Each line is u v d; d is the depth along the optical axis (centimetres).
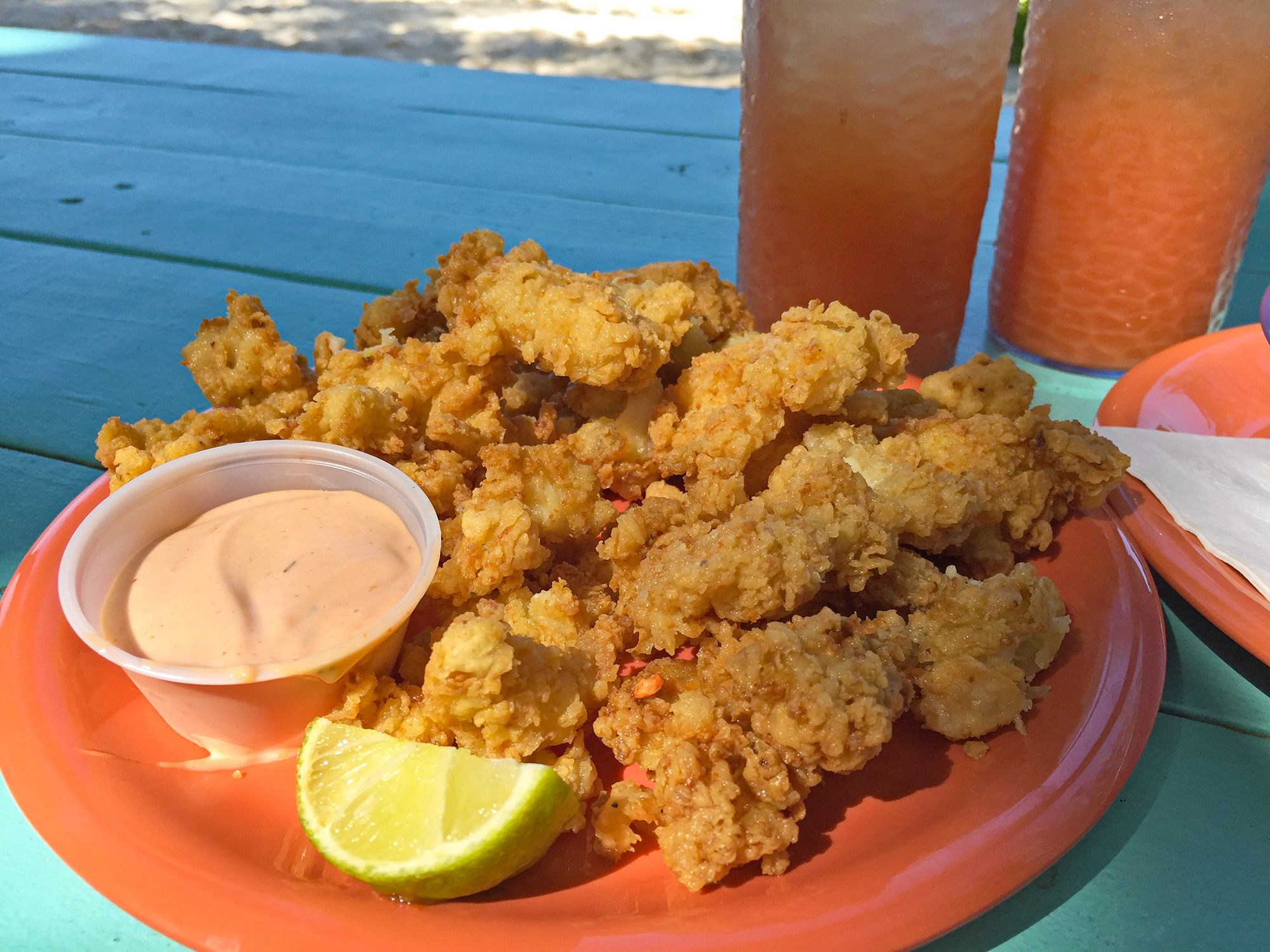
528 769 16
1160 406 26
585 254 38
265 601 19
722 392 24
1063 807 16
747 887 16
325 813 16
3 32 65
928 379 26
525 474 22
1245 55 26
